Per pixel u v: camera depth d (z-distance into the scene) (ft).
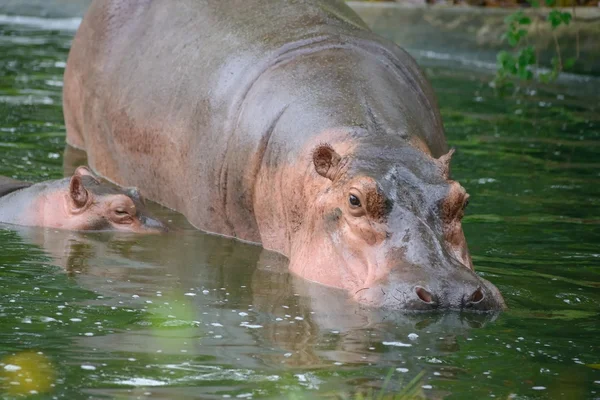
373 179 49.93
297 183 56.49
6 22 144.97
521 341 43.70
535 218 67.10
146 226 64.44
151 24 73.82
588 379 39.37
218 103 64.08
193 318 45.70
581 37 114.42
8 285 49.90
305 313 46.78
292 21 67.31
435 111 65.98
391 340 43.21
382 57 65.26
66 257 56.44
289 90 60.64
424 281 46.91
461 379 38.99
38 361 39.42
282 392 37.04
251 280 52.70
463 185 74.54
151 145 70.13
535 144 86.89
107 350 41.01
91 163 78.54
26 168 75.31
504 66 104.83
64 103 83.66
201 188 64.54
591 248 60.70
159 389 37.09
